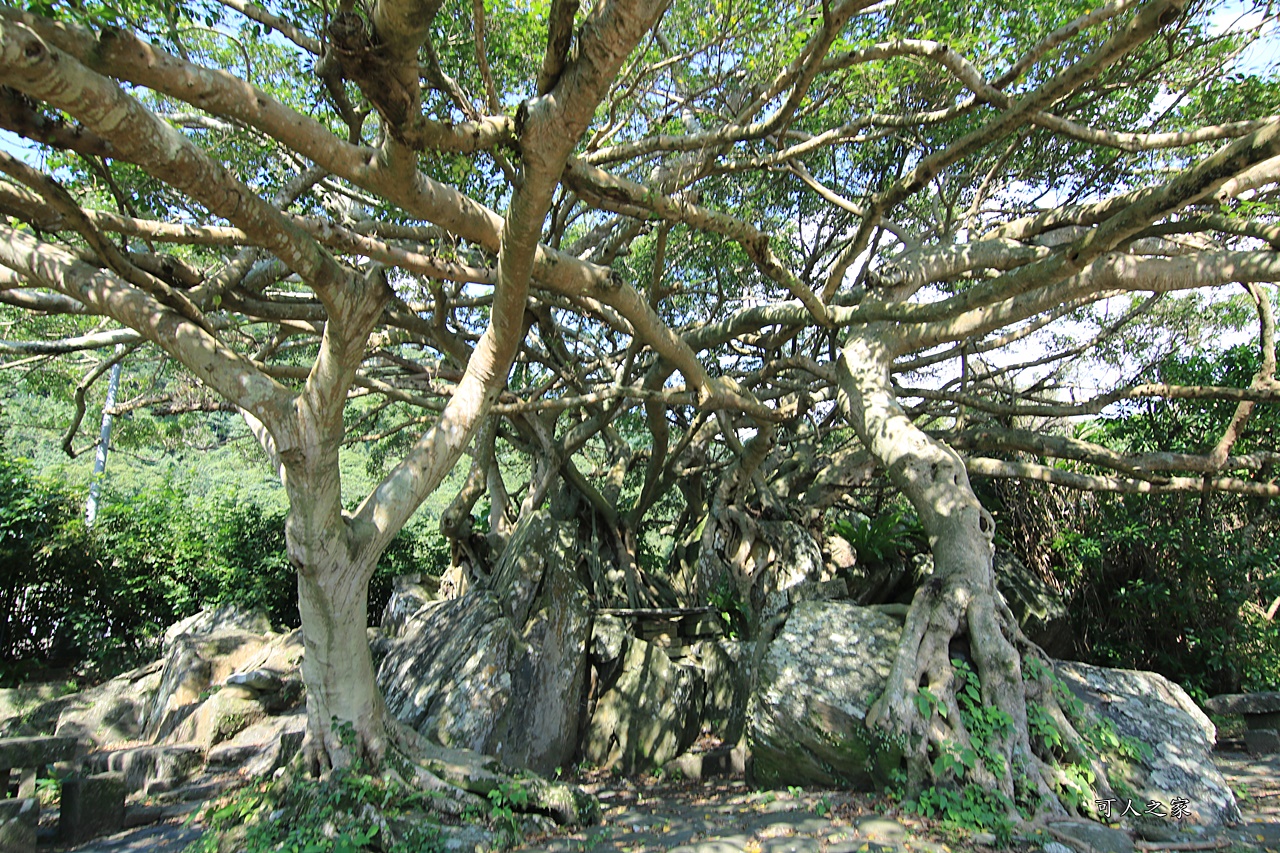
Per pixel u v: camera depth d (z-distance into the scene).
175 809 8.30
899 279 10.99
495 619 10.09
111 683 13.09
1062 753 7.47
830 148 13.49
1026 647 8.37
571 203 10.55
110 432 20.14
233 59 9.61
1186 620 13.62
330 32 4.30
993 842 6.13
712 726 10.90
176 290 6.99
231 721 10.84
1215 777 7.42
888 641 8.47
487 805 6.68
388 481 7.55
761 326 12.22
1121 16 9.48
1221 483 11.72
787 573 13.73
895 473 9.96
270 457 7.53
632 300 8.59
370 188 5.94
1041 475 12.52
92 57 4.46
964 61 7.59
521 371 16.44
